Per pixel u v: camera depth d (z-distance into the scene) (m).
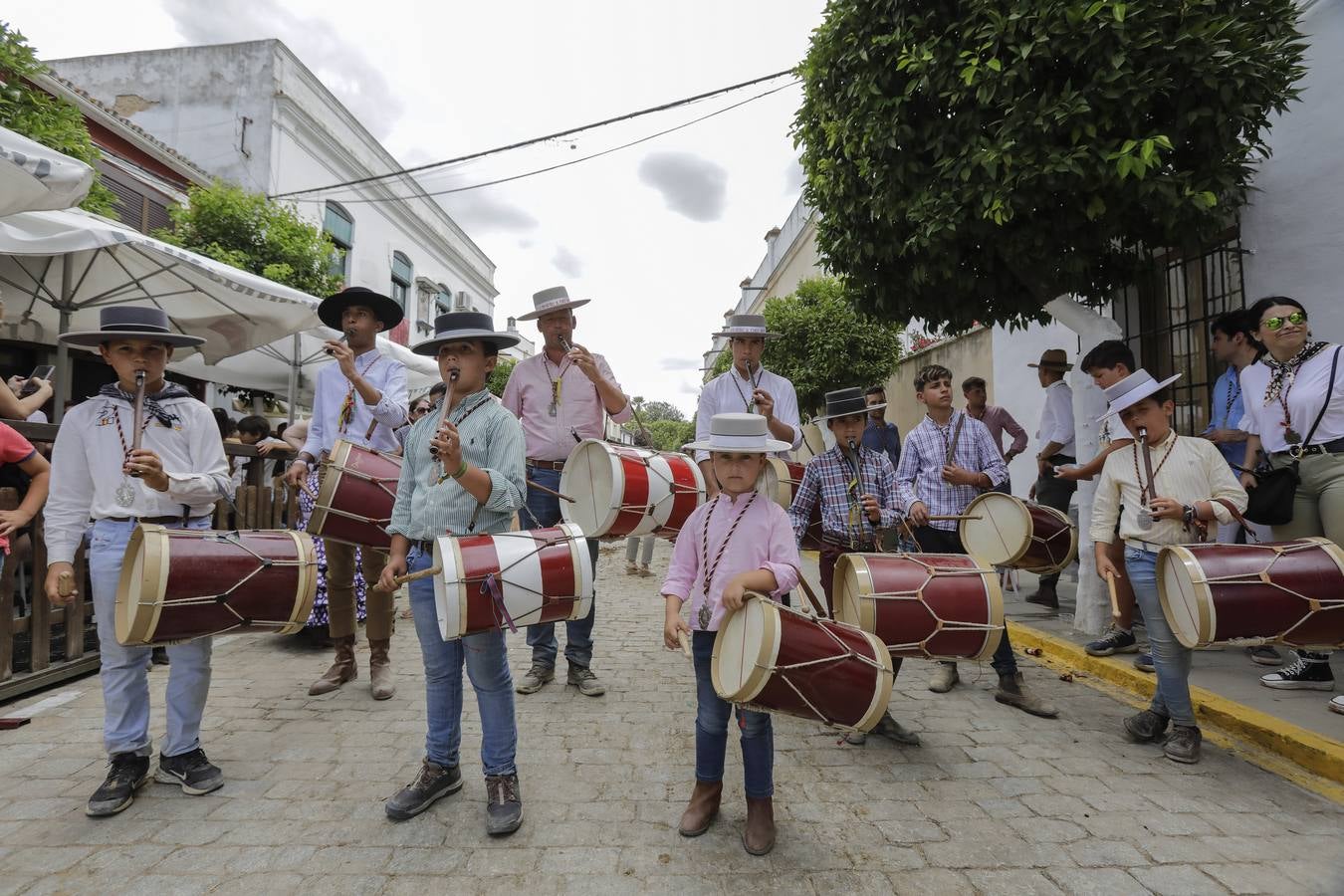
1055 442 6.33
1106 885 2.40
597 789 3.07
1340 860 2.54
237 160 14.68
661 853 2.58
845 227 5.54
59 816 2.80
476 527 2.88
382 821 2.78
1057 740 3.67
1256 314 4.15
